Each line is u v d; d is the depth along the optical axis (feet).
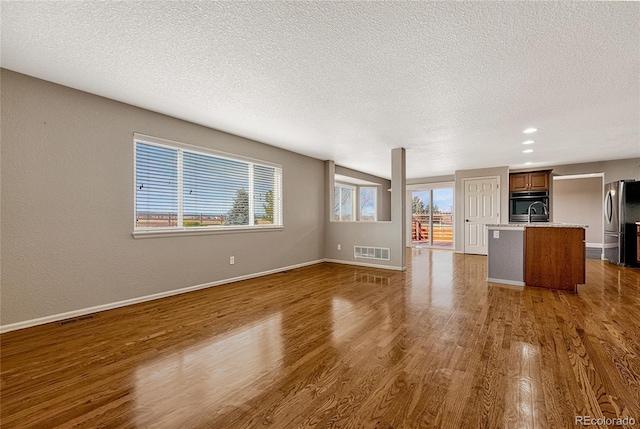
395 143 15.70
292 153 17.80
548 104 10.15
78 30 6.23
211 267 13.17
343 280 14.52
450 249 27.53
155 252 11.23
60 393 5.33
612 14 5.58
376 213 29.27
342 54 7.13
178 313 9.64
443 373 5.94
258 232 15.48
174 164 11.94
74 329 8.28
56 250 8.89
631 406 4.85
